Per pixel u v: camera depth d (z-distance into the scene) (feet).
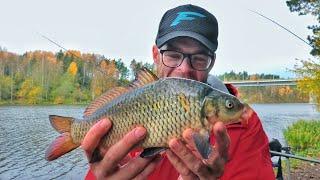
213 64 1.92
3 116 33.24
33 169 12.32
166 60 1.89
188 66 1.86
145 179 1.38
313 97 18.47
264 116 40.81
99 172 1.35
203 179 1.32
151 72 1.43
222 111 1.35
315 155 11.05
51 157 1.48
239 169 1.76
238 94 2.00
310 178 7.38
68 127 1.50
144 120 1.35
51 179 11.09
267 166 1.83
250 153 1.80
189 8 1.89
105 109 1.43
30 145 16.96
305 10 17.98
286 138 14.93
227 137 1.28
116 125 1.38
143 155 1.34
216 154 1.30
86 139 1.33
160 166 1.79
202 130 1.34
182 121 1.34
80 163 13.16
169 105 1.34
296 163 8.77
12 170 12.21
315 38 16.06
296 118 36.58
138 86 1.42
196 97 1.34
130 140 1.30
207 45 1.84
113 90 1.47
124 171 1.35
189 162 1.29
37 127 24.14
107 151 1.33
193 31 1.84
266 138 1.93
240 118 1.38
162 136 1.34
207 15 1.88
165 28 1.88
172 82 1.36
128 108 1.37
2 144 17.25
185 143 1.32
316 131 14.74
